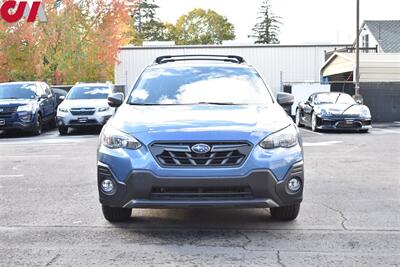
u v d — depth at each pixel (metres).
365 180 8.35
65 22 29.86
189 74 6.63
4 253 4.78
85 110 17.30
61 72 30.20
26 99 18.11
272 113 5.70
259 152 5.07
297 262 4.48
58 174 9.13
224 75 6.62
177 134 5.05
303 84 25.78
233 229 5.52
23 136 17.70
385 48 39.59
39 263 4.50
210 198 5.01
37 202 6.91
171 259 4.57
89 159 10.98
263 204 5.07
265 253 4.72
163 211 6.32
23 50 29.64
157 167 5.00
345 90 24.92
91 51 30.59
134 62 34.94
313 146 13.20
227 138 5.03
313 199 6.95
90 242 5.09
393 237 5.20
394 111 23.05
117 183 5.14
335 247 4.89
